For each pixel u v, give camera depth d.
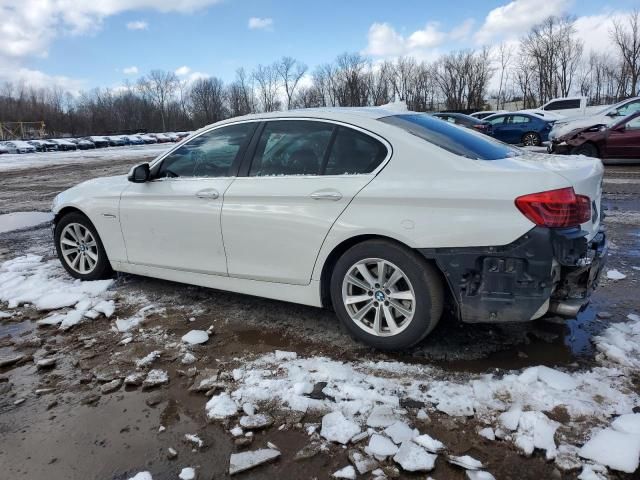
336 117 3.53
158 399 2.91
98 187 4.72
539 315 2.91
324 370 3.10
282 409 2.74
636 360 3.06
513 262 2.86
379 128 3.35
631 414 2.53
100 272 4.86
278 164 3.67
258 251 3.70
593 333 3.48
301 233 3.45
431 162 3.12
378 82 79.25
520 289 2.88
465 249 2.93
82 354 3.49
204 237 3.96
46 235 7.41
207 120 90.38
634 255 5.27
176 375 3.16
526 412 2.58
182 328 3.84
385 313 3.26
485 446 2.40
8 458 2.46
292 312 4.06
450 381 2.94
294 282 3.60
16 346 3.65
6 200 11.68
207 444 2.50
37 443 2.56
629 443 2.32
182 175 4.18
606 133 12.45
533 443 2.38
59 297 4.47
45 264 5.67
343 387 2.90
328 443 2.47
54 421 2.74
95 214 4.64
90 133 87.69
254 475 2.29
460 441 2.44
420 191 3.04
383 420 2.59
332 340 3.55
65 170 20.80
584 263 2.86
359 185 3.25
